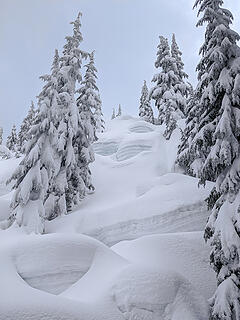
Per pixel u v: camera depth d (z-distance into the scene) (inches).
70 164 913.5
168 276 390.0
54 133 804.0
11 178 779.4
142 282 365.4
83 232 762.2
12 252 402.0
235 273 382.3
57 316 299.9
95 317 316.2
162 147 1320.1
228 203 408.8
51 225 816.9
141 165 1176.2
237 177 406.6
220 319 358.0
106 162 1284.4
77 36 1041.5
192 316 357.7
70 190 941.2
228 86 434.0
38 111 824.3
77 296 362.9
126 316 332.5
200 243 562.3
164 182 913.5
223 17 484.1
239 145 423.5
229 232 382.6
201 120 482.6
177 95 1478.8
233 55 459.5
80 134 1010.1
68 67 978.7
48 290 373.7
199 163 900.0
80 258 414.3
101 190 1043.9
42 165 791.7
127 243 575.5
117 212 790.5
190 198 783.7
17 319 285.6
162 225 733.3
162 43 1622.8
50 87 841.5
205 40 493.4
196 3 518.0
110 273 400.2
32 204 753.0
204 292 449.7
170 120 1359.5
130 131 1822.1
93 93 1112.8
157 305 349.1
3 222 761.6
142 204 793.6
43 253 404.5
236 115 423.5
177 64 1619.1
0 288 328.5
